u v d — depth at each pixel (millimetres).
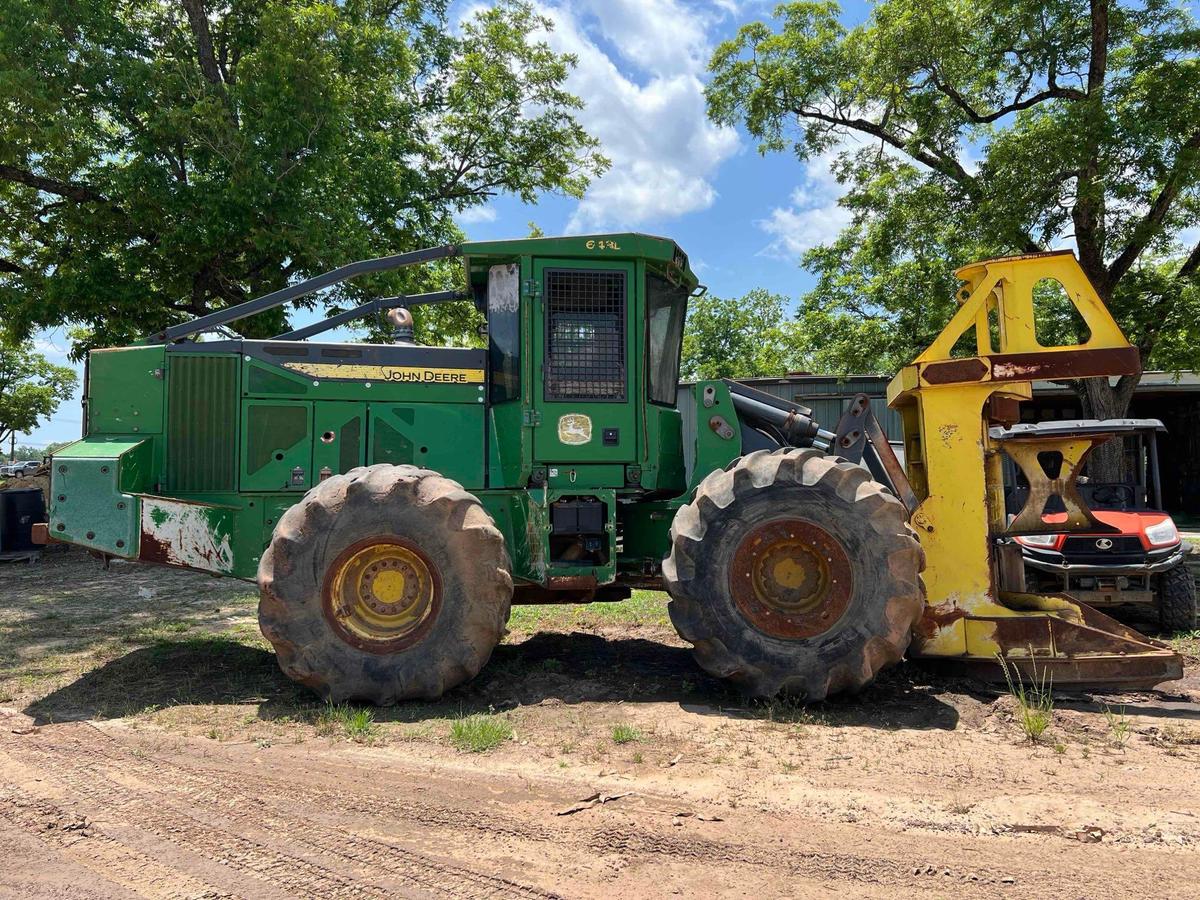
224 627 7047
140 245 13914
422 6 18578
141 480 5301
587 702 4688
